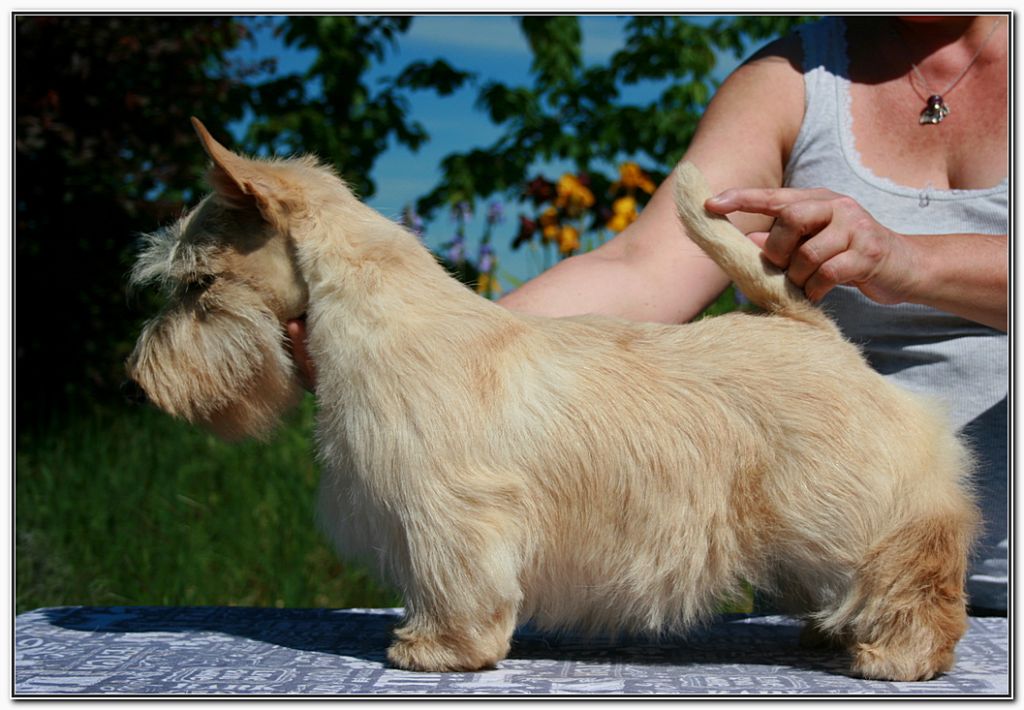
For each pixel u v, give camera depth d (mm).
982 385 1062
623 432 821
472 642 815
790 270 877
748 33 3426
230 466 2227
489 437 812
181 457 2303
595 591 839
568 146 3312
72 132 2730
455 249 2508
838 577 821
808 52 1112
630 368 842
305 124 3338
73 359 2904
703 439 822
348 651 886
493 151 3359
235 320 883
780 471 817
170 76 2922
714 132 1088
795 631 959
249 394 894
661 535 821
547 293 1004
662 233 1053
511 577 812
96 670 833
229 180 863
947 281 916
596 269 1028
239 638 932
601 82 3455
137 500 2084
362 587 1802
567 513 821
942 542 807
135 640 926
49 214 2877
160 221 1181
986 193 1034
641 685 792
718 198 875
